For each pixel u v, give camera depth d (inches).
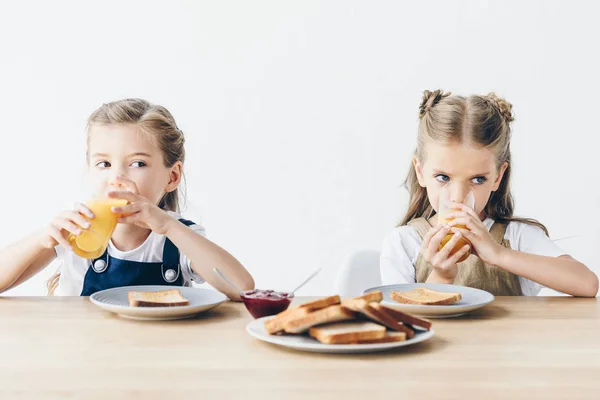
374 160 131.8
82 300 53.7
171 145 70.9
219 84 131.8
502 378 33.2
